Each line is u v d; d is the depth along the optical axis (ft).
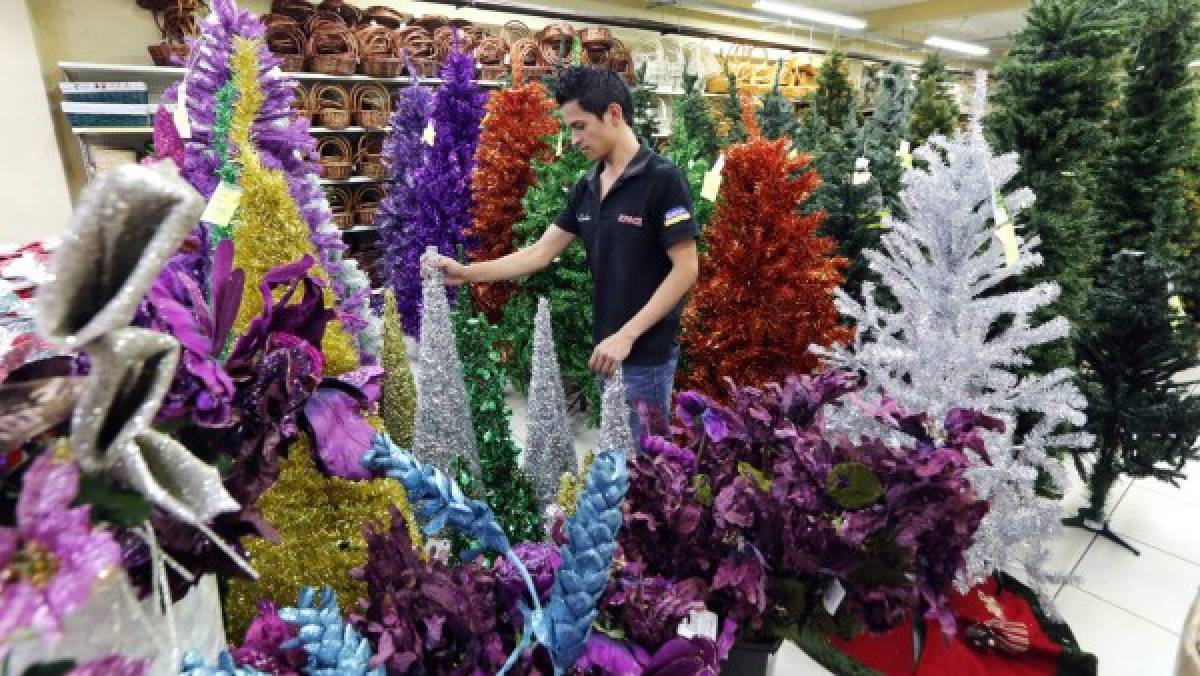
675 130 10.55
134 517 1.26
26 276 2.97
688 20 25.52
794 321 7.23
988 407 5.19
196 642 1.94
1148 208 10.46
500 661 1.98
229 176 3.70
